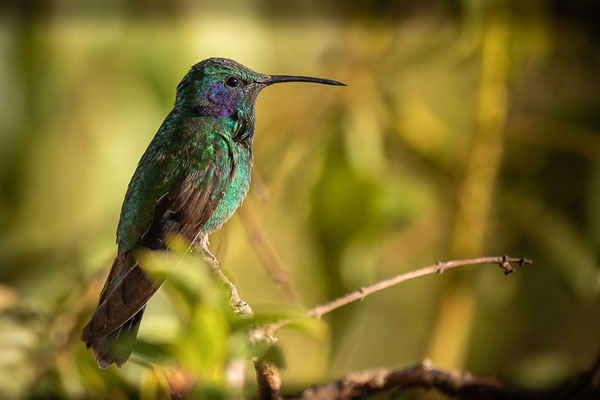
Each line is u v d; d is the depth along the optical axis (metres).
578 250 8.81
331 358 8.28
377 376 6.42
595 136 8.88
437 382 6.43
